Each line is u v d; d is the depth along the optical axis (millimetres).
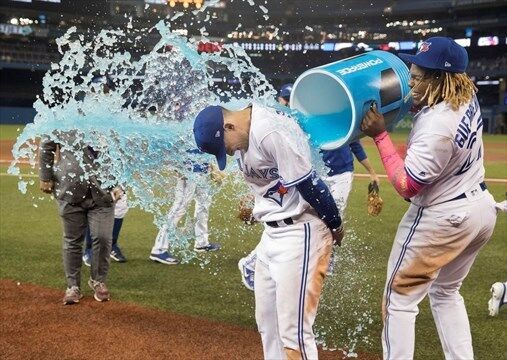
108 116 3795
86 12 53125
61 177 4402
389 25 61000
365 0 60375
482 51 56625
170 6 53031
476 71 50000
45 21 52344
